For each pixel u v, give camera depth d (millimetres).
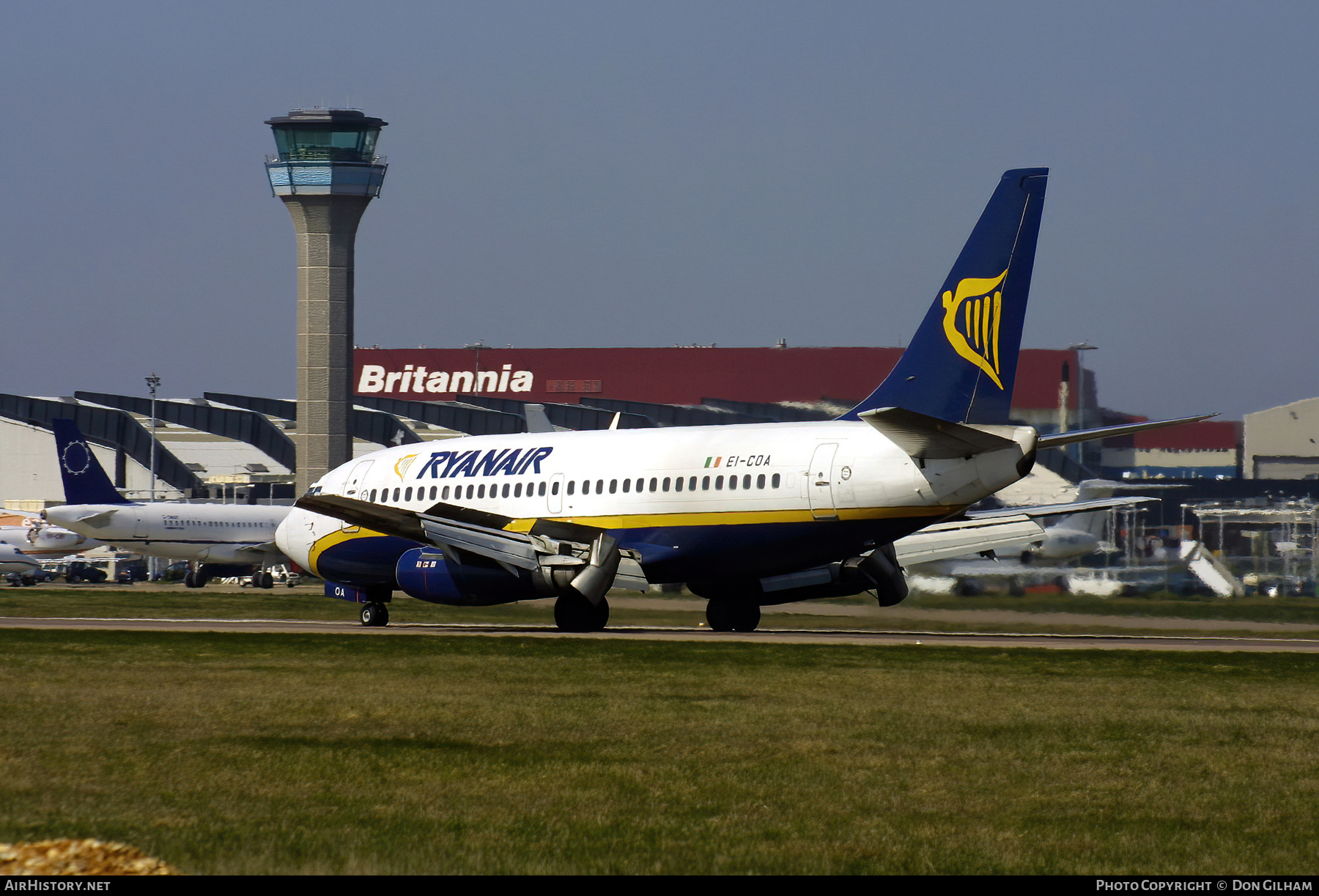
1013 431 108688
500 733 63906
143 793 49688
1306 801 49562
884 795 50125
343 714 69688
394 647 107688
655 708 71688
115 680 84562
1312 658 99125
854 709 71562
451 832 43781
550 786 51375
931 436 106625
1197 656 100188
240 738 62219
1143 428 108438
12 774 53375
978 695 77812
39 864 35906
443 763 55812
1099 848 42531
